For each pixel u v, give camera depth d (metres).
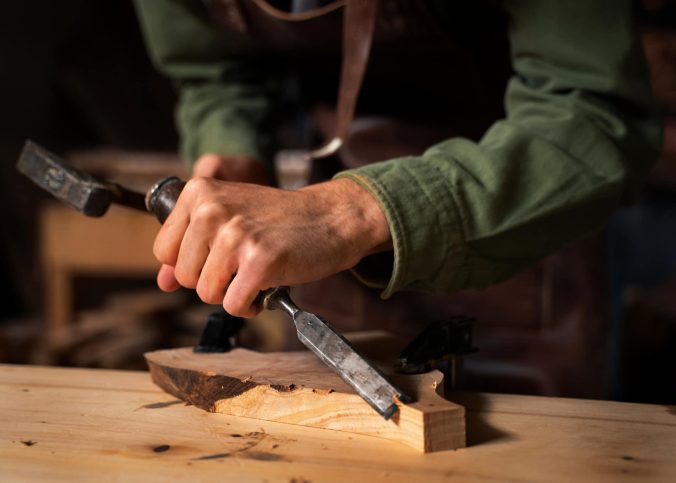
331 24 1.36
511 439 0.87
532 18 1.09
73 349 2.50
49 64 4.34
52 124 4.38
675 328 2.29
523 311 1.52
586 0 1.06
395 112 1.50
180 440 0.88
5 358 2.50
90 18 4.50
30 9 4.17
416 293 1.57
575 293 1.49
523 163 1.02
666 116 2.16
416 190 0.96
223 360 1.06
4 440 0.88
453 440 0.84
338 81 1.55
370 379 0.87
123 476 0.78
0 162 4.08
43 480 0.78
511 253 1.03
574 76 1.08
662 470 0.78
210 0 1.44
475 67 1.38
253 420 0.95
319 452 0.84
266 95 1.64
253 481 0.77
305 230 0.91
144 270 2.79
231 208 0.91
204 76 1.61
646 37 2.37
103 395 1.04
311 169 1.62
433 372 0.96
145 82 4.62
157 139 4.65
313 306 1.64
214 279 0.91
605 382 1.51
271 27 1.43
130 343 2.62
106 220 2.78
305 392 0.92
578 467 0.79
